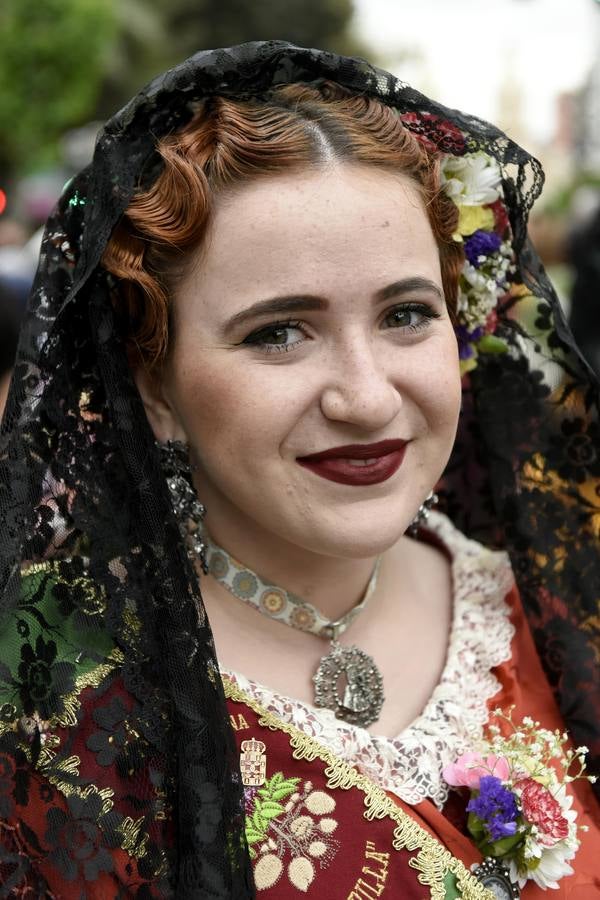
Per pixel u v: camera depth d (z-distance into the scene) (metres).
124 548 1.37
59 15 13.90
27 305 1.44
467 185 1.56
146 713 1.34
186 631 1.34
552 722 1.66
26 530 1.35
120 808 1.32
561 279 5.88
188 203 1.33
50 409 1.39
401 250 1.37
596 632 1.72
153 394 1.49
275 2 18.03
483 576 1.76
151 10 19.28
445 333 1.46
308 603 1.56
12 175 14.24
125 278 1.39
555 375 1.75
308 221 1.32
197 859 1.27
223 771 1.31
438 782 1.48
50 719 1.33
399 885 1.38
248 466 1.39
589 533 1.75
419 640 1.67
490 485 1.82
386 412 1.35
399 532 1.44
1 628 1.32
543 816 1.45
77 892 1.30
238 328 1.35
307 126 1.36
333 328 1.36
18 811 1.31
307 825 1.39
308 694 1.54
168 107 1.40
